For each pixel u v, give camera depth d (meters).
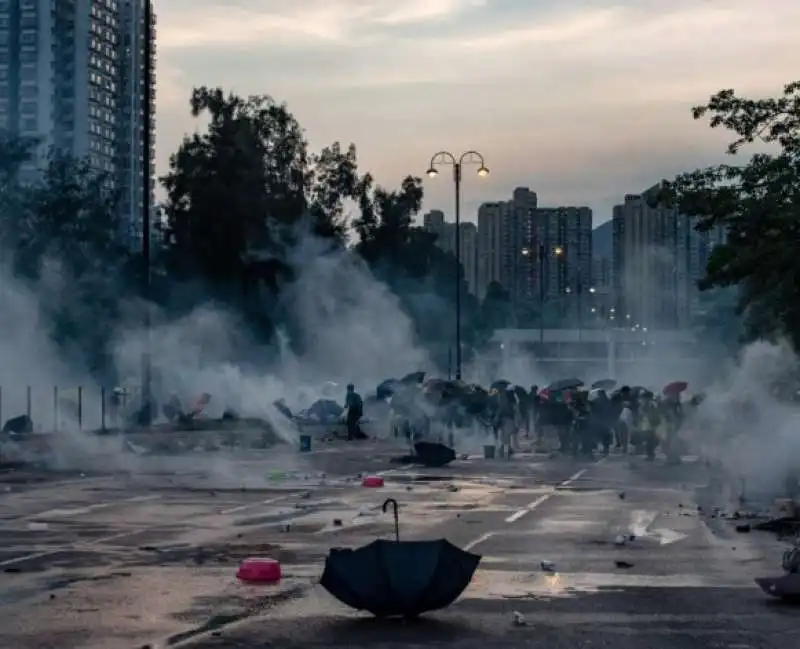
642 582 13.92
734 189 29.44
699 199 29.48
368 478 26.88
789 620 11.68
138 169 150.50
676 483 27.98
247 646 10.40
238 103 71.88
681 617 11.80
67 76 136.88
